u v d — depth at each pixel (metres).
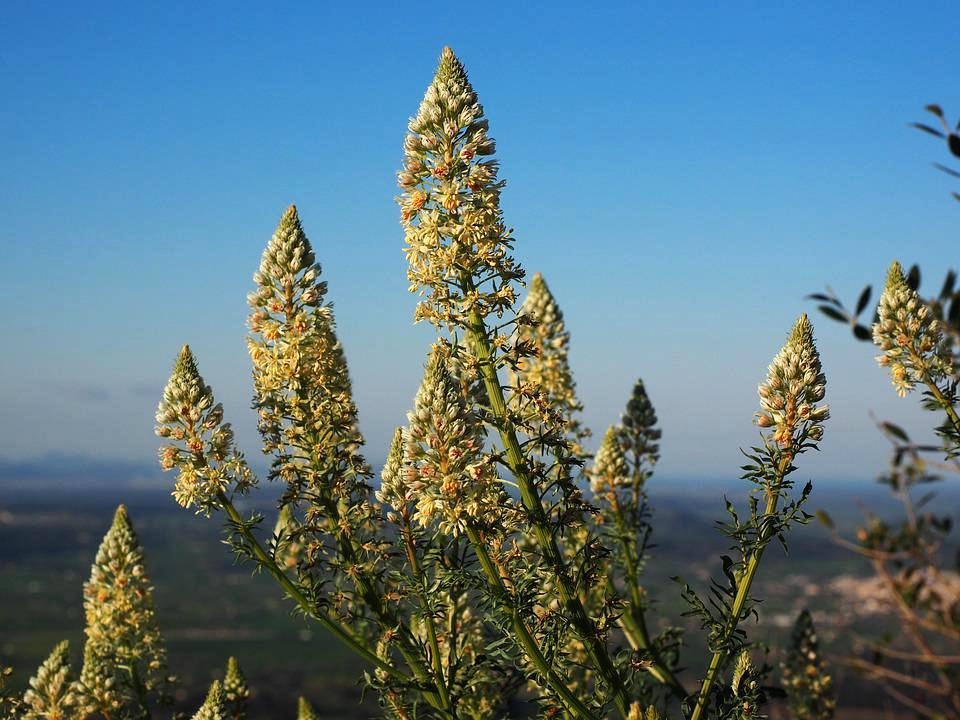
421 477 5.96
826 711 7.35
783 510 5.71
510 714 6.41
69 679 7.03
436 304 6.12
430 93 6.54
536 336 8.29
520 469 5.98
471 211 6.14
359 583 6.13
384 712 6.29
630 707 5.95
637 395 8.15
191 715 7.24
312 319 6.76
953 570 3.58
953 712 3.33
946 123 3.97
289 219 6.88
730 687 6.05
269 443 6.52
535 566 5.88
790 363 6.00
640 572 7.53
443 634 6.40
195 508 6.26
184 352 6.40
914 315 6.30
